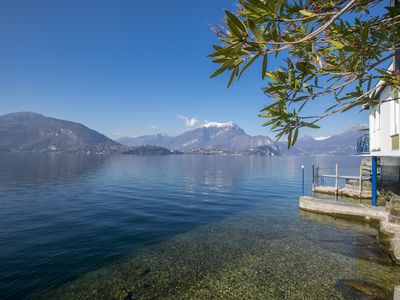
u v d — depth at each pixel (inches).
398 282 451.2
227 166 5251.0
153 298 405.7
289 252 597.6
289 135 100.3
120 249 624.7
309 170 3932.1
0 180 2326.5
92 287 438.6
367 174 1630.2
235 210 1112.2
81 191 1683.1
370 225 826.2
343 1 93.9
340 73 93.1
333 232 754.8
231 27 68.4
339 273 487.2
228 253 594.9
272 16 73.1
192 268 512.4
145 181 2346.2
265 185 2075.5
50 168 3964.1
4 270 504.7
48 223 878.4
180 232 773.9
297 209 1096.8
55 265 530.0
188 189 1829.5
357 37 93.4
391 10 102.1
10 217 968.3
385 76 92.8
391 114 613.6
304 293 416.5
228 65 76.5
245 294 415.2
